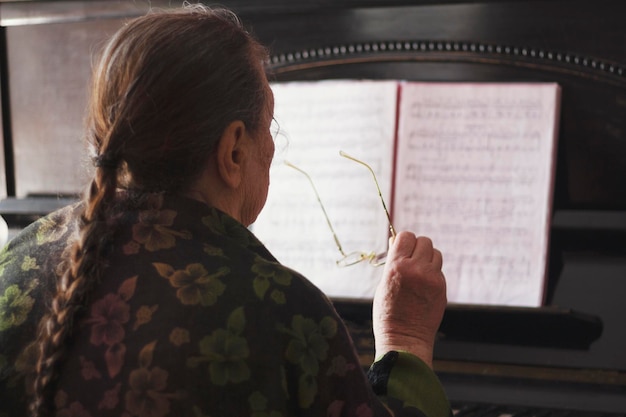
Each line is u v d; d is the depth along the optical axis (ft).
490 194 5.06
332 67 5.55
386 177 5.22
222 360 2.37
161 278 2.45
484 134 5.09
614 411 4.75
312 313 2.48
